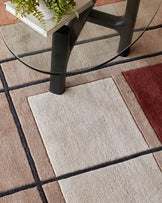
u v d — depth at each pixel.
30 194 1.17
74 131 1.31
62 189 1.18
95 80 1.46
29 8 0.97
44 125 1.32
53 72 1.06
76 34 1.12
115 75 1.48
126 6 1.23
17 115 1.34
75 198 1.17
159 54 1.57
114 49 1.12
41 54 1.09
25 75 1.45
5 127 1.30
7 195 1.16
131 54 1.56
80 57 1.10
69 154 1.26
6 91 1.40
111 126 1.34
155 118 1.37
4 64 1.47
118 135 1.32
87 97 1.41
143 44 1.59
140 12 1.23
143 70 1.51
